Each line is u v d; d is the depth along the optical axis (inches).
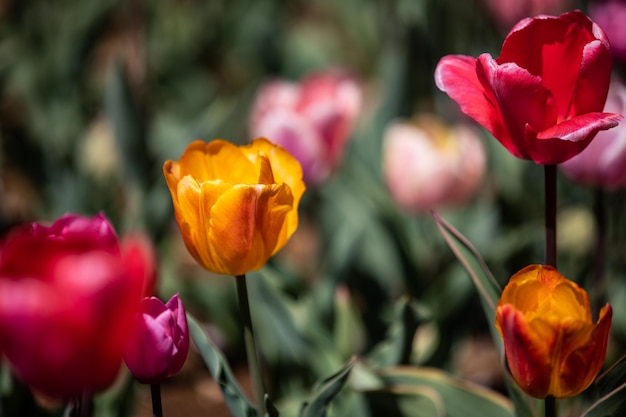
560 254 50.8
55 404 38.4
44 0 79.4
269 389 45.3
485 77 30.0
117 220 56.9
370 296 48.2
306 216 72.7
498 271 45.8
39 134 68.7
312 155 47.1
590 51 29.4
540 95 29.4
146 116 59.7
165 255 55.1
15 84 79.4
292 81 89.4
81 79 71.6
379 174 58.3
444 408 37.1
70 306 25.1
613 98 38.3
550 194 31.4
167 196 50.3
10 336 25.3
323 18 110.1
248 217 29.6
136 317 28.6
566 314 29.2
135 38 61.6
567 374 28.9
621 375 32.2
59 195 60.7
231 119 63.7
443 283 46.5
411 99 62.6
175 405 50.0
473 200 55.1
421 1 69.8
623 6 49.8
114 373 26.2
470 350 55.6
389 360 39.9
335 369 41.8
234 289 51.0
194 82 86.2
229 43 91.5
